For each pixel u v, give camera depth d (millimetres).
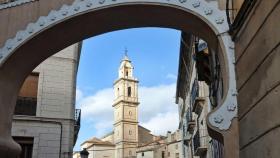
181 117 40938
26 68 7934
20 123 17266
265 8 4969
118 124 90688
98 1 7266
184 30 7656
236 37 6273
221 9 6684
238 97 6090
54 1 7551
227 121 6066
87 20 7477
